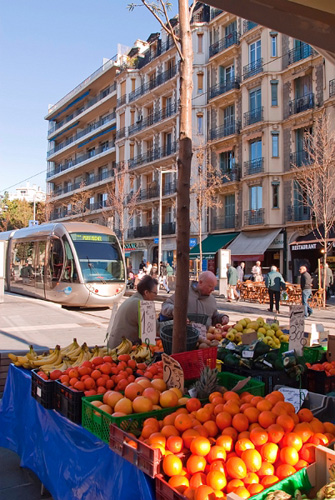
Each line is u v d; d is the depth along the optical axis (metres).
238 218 30.89
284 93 28.53
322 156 21.95
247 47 30.78
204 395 2.89
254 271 23.05
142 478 2.16
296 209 27.59
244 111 30.56
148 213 41.81
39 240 18.22
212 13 34.25
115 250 16.84
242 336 4.27
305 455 2.22
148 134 41.19
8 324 10.71
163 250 37.78
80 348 4.29
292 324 3.68
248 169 30.00
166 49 39.09
